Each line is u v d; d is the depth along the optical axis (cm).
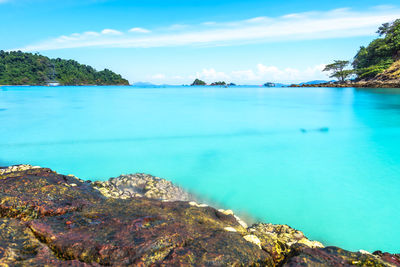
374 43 8969
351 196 701
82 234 290
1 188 412
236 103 3478
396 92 4669
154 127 1725
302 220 575
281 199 677
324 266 257
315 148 1210
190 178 823
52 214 352
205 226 353
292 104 3272
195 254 266
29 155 1081
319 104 3209
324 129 1639
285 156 1083
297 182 805
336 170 903
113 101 3688
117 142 1316
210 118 2123
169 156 1078
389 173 888
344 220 577
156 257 260
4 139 1351
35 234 289
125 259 253
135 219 330
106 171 900
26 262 231
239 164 980
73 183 556
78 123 1838
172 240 288
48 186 441
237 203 654
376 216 597
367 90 5644
